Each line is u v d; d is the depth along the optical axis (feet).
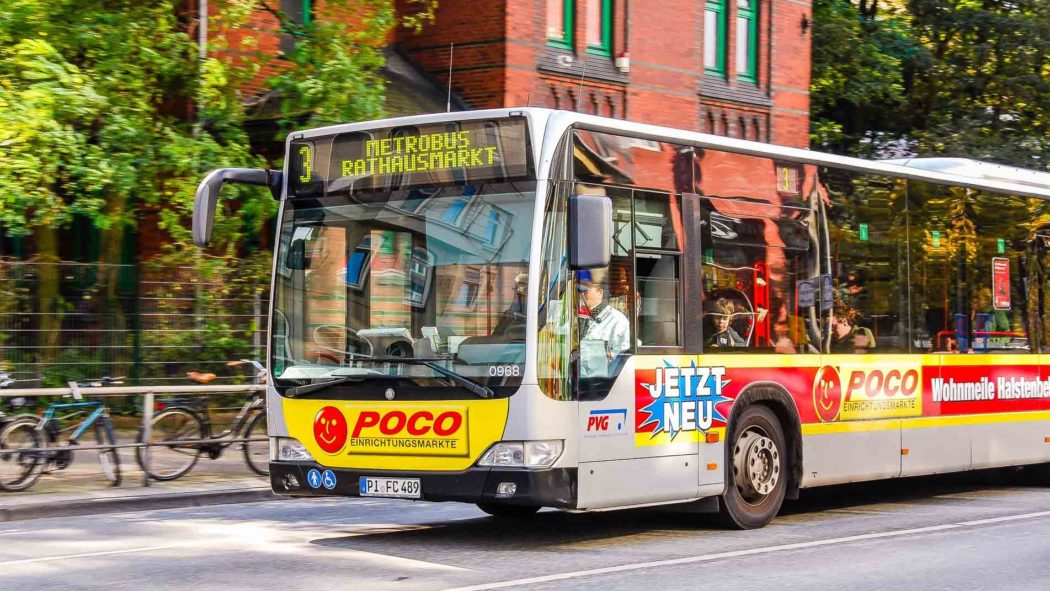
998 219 50.11
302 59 62.59
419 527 40.27
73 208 58.03
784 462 40.45
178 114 65.67
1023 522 42.04
